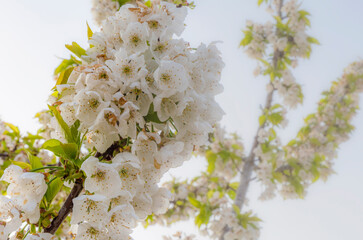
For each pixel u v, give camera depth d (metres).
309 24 2.26
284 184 2.21
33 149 1.40
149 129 0.62
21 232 0.59
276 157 2.14
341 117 2.38
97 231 0.57
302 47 2.25
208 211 1.91
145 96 0.59
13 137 1.41
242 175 2.09
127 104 0.57
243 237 1.86
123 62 0.58
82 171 0.59
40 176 0.59
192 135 0.62
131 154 0.58
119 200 0.58
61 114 0.60
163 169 0.61
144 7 0.62
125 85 0.58
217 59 0.64
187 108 0.60
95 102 0.58
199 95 0.61
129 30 0.60
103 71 0.57
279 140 2.17
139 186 0.59
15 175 0.59
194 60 0.61
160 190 0.62
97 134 0.58
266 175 2.15
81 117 0.58
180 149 0.60
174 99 0.59
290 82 2.26
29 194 0.58
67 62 0.70
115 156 0.58
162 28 0.62
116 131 0.58
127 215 0.57
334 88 2.48
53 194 0.59
